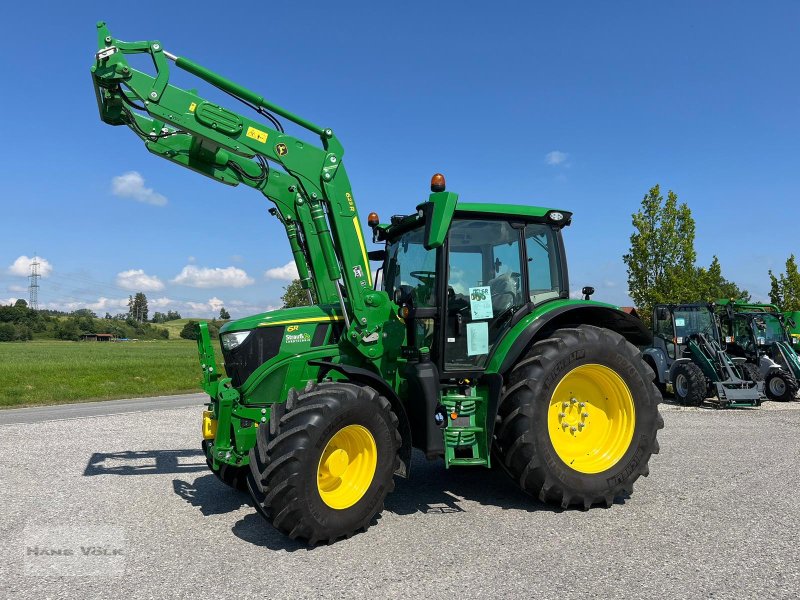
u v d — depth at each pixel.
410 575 3.48
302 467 3.86
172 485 5.69
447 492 5.32
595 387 5.21
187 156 4.95
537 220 5.48
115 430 9.02
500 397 4.76
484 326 5.03
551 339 4.93
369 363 4.91
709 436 7.90
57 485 5.70
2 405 13.84
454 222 5.11
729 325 13.31
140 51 4.42
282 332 4.72
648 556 3.73
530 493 4.78
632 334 5.87
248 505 5.00
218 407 4.61
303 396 4.12
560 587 3.29
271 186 5.11
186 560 3.76
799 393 12.98
